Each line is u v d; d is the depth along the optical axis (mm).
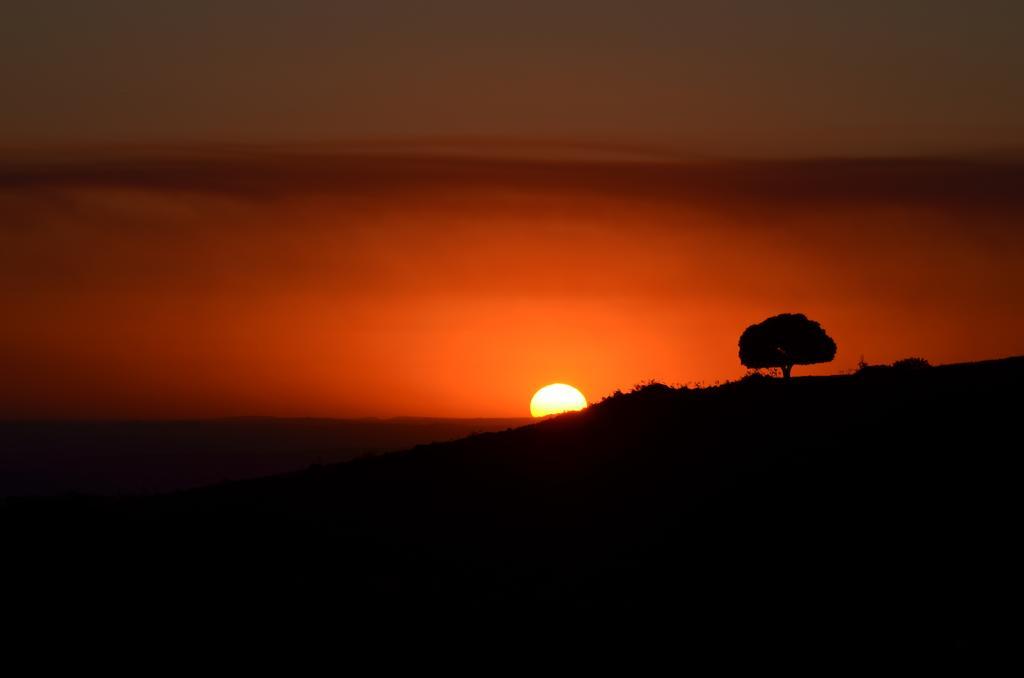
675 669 86750
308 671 91312
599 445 161500
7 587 113750
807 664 84688
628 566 111438
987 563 96250
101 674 91938
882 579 97125
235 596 109875
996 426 130125
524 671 89062
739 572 104562
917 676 80562
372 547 126125
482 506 140500
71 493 160000
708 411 169125
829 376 184375
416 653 93812
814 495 120438
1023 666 79875
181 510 148000
